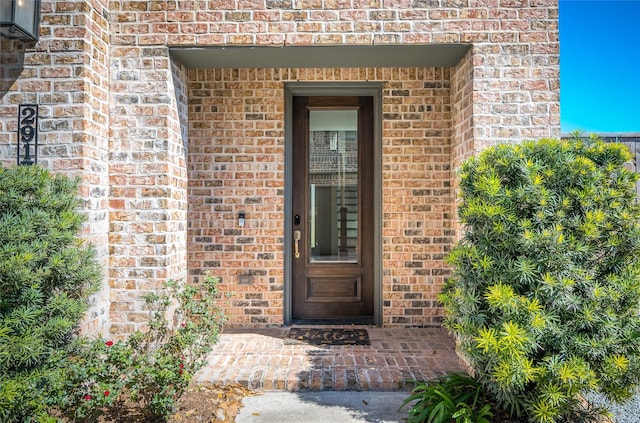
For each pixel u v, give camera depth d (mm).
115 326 3697
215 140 4805
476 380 3246
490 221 2766
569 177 2756
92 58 3492
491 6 3705
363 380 3447
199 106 4805
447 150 4766
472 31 3705
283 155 4816
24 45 3381
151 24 3746
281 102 4809
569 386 2477
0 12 3080
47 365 2643
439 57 4066
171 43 3744
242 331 4699
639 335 2561
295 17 3738
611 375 2512
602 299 2596
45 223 2686
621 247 2682
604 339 2523
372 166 5062
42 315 2670
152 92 3752
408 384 3439
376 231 4914
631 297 2600
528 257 2676
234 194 4812
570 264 2607
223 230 4812
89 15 3449
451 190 4691
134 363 2877
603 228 2693
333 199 5094
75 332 3170
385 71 4785
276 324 4832
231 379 3447
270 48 3781
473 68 3715
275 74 4801
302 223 5051
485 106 3701
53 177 3020
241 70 4793
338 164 5082
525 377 2455
